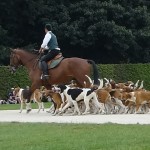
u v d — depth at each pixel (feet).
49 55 72.54
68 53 157.99
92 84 71.41
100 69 128.06
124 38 151.23
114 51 156.76
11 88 118.11
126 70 131.44
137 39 156.76
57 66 72.18
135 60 160.66
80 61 71.92
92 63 71.92
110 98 71.92
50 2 154.10
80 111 73.26
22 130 48.52
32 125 53.11
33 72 74.43
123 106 73.46
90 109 72.28
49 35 72.79
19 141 40.78
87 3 152.87
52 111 77.51
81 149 36.27
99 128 48.88
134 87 80.38
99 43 154.92
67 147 37.09
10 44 151.12
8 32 152.76
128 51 157.58
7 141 41.06
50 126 51.47
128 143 38.70
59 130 47.67
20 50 76.38
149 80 133.28
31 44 150.61
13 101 115.75
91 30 148.46
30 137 43.01
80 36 149.59
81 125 51.85
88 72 71.77
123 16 156.76
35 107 95.91
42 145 38.37
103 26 148.87
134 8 160.97
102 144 38.24
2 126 52.85
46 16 152.97
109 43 152.35
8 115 73.10
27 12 151.12
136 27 160.45
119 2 160.25
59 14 151.94
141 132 45.24
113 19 156.15
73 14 154.30
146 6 162.40
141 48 157.99
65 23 148.77
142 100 72.02
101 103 71.72
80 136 42.98
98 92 71.46
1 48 142.31
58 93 71.41
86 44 150.61
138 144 38.24
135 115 69.26
